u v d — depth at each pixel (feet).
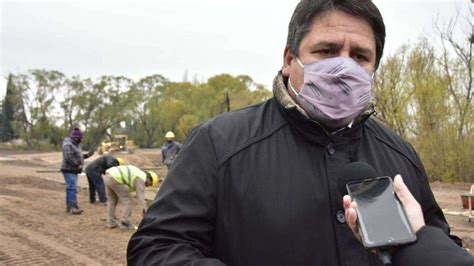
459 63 78.69
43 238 30.81
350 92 6.02
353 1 6.17
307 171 5.89
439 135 74.79
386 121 80.94
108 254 27.09
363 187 5.05
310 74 6.15
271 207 5.69
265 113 6.43
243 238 5.73
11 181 67.67
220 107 200.03
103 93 235.61
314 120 6.24
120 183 33.88
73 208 40.78
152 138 256.11
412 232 4.55
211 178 5.88
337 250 5.64
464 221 39.14
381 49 6.56
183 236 5.63
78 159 41.11
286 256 5.59
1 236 30.94
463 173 72.43
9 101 244.63
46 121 224.94
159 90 254.68
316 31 6.21
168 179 6.04
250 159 5.95
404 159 6.69
